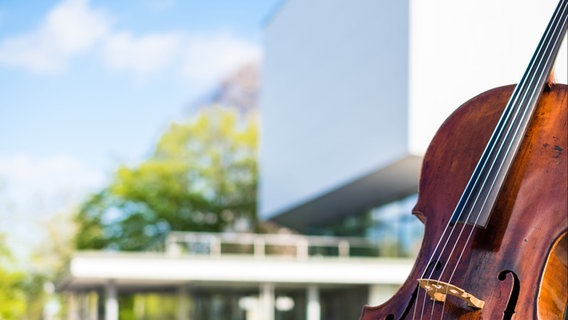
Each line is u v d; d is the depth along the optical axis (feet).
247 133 114.93
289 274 52.85
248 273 52.34
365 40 54.39
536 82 7.57
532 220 7.22
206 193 111.04
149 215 101.45
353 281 53.42
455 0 42.60
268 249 53.01
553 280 7.07
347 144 57.36
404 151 47.67
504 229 7.32
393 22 50.06
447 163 8.13
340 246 55.47
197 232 106.52
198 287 59.72
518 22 19.75
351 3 56.95
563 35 7.59
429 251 7.84
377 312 8.00
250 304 62.44
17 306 85.56
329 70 61.31
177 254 51.72
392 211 62.08
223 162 113.50
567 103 7.41
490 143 7.66
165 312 66.33
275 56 76.13
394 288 55.72
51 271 100.83
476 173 7.63
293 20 70.69
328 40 61.57
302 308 63.57
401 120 48.42
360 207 67.67
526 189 7.34
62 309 98.43
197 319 62.03
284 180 72.33
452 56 43.52
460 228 7.59
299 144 68.28
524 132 7.47
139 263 51.11
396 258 59.16
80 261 50.37
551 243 7.04
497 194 7.36
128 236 100.17
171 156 111.75
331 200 65.51
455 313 7.20
